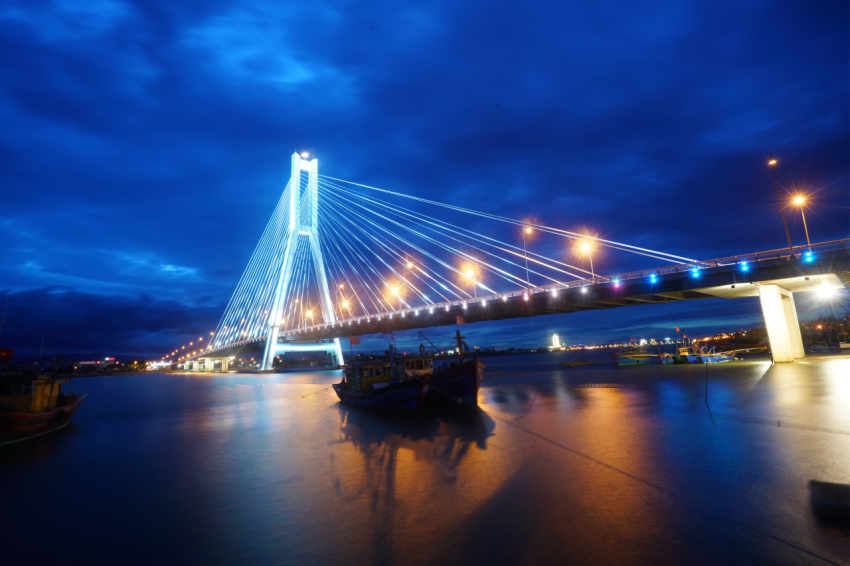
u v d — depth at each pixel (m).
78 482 15.34
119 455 19.91
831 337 135.62
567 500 11.07
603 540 8.83
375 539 9.52
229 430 26.64
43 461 18.89
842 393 25.80
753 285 52.62
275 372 124.62
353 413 31.91
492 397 36.94
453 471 14.34
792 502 10.17
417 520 10.39
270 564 8.71
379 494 12.47
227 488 14.06
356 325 95.88
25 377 25.27
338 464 16.45
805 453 13.98
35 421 25.02
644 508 10.28
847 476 11.67
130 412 39.34
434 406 31.36
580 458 15.01
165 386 87.06
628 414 23.83
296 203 112.38
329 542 9.52
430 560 8.45
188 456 19.28
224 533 10.36
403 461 16.22
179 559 9.13
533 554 8.44
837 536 8.51
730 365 58.94
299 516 11.14
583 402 30.06
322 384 76.38
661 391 34.16
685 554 8.11
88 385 98.50
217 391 66.38
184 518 11.46
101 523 11.31
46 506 12.73
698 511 9.95
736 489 11.18
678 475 12.54
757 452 14.45
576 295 62.84
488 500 11.41
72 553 9.61
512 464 14.73
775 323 52.31
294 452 19.19
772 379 36.84
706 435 17.50
